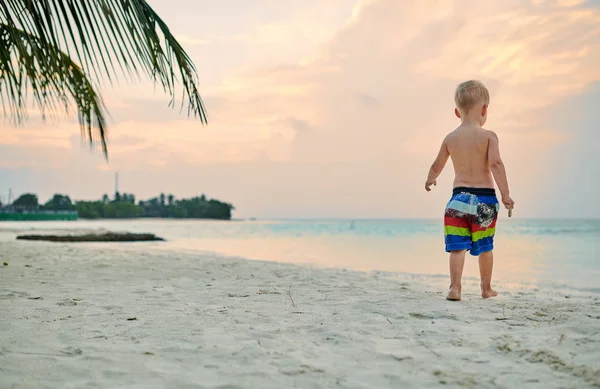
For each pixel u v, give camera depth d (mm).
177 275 5449
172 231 34094
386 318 2957
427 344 2348
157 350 2227
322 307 3350
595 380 1822
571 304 3502
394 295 3992
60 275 5176
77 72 5547
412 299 3738
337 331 2611
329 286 4637
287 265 7117
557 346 2260
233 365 2023
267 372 1938
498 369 1969
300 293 4094
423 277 6254
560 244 15336
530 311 3156
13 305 3314
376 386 1797
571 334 2490
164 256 8281
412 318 2961
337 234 28719
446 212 3814
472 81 3977
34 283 4500
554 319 2891
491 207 3734
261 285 4660
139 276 5273
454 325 2754
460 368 1988
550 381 1828
